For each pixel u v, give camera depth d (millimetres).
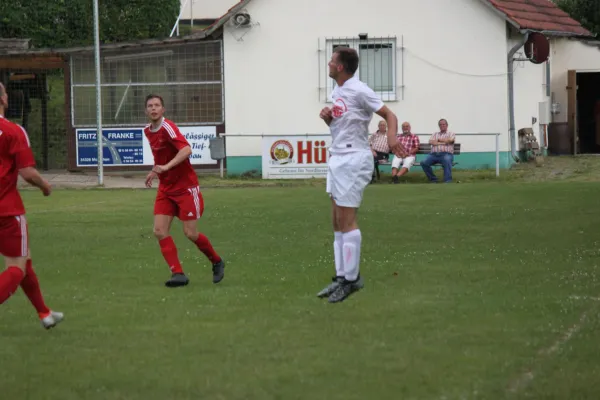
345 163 30391
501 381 21766
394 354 24422
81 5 126375
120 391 21609
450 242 45375
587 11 129875
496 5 92938
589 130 114812
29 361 24375
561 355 23953
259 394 21172
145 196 73875
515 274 36312
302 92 95688
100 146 85500
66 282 36219
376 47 95625
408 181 88812
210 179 90625
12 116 103562
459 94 94875
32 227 53438
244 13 94438
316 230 50781
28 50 95438
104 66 95375
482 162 94625
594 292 32344
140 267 39594
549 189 70750
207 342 26125
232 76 95438
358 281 30922
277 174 89438
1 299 26172
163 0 130125
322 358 24172
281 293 33375
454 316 28875
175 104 96062
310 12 95062
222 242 46750
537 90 103625
